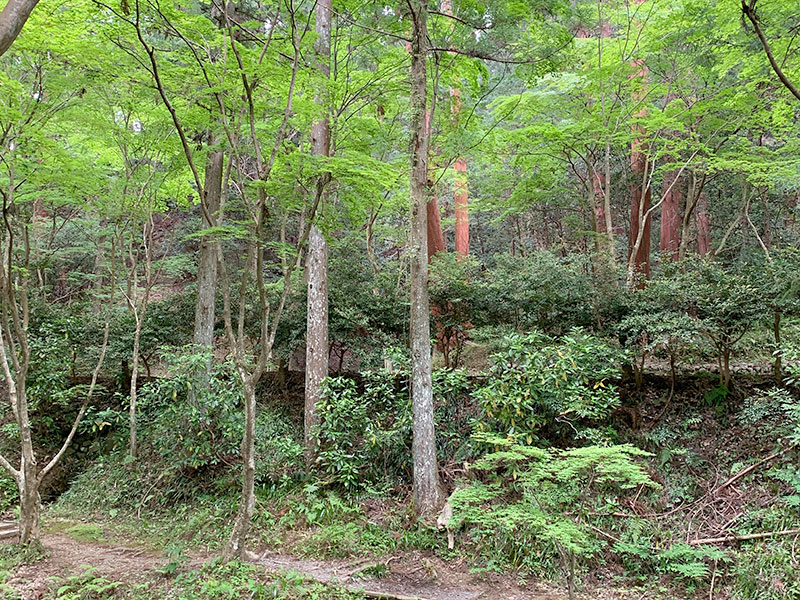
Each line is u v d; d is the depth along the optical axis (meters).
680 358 7.48
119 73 5.00
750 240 12.74
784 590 4.56
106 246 12.03
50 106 6.01
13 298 5.64
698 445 6.66
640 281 8.24
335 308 9.35
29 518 5.64
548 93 10.62
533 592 5.08
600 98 9.95
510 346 7.07
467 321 9.11
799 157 9.15
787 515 5.31
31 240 11.34
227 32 4.66
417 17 6.33
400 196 9.49
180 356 8.10
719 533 5.51
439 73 7.48
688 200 11.28
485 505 5.84
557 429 7.04
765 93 9.38
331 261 10.05
